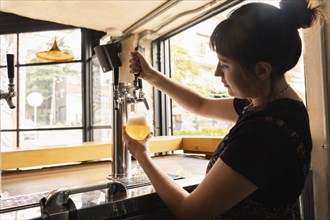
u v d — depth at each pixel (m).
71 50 4.92
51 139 4.92
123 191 0.91
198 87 2.89
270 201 0.71
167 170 1.36
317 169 1.56
